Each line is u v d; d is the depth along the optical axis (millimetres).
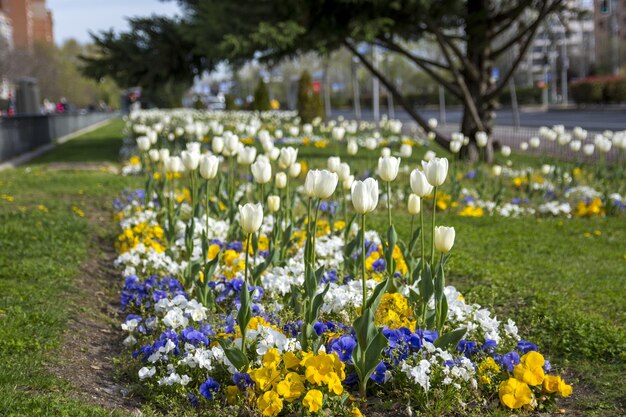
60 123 34312
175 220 7590
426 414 4160
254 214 4387
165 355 4570
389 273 5309
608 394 4734
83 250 8094
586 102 57156
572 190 12320
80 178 15047
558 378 4320
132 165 16375
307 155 19875
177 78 25219
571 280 7496
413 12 17484
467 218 10984
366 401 4320
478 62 19422
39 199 11992
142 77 24453
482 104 19297
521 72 95188
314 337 4402
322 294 4434
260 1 16938
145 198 9578
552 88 77500
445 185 13852
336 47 18906
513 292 7000
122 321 6066
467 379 4266
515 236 9750
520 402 4133
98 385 4609
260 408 3924
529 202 12203
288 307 5230
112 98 115375
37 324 5469
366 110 77000
